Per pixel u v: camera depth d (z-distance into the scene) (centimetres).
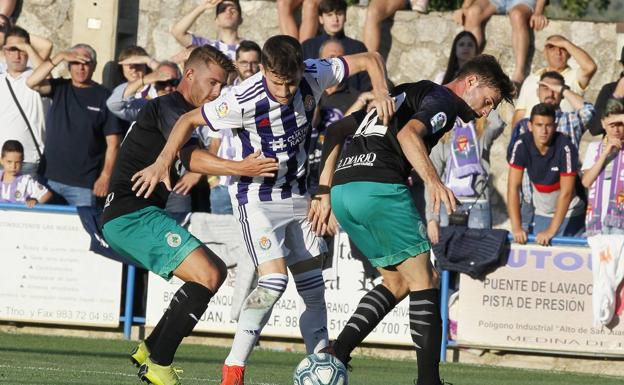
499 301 2827
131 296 2930
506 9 3578
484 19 3550
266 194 1855
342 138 1853
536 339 2825
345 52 3234
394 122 1738
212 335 2962
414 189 3086
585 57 3344
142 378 1795
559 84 3133
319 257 1931
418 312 1736
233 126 1783
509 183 2947
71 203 3077
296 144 1839
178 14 3625
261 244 1850
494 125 3020
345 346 1786
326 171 1861
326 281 2853
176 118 1819
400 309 2862
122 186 1831
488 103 1725
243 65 2902
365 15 3594
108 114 3073
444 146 3012
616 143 2881
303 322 1950
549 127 2922
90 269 2925
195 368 2419
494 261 2809
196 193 2997
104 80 3562
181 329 1783
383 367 2670
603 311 2770
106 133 3077
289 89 1761
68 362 2386
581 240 2811
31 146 3153
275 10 3609
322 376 1711
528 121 2986
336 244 2853
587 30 3559
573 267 2814
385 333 2867
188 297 1780
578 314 2814
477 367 2781
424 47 3566
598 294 2775
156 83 2991
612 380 2659
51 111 3094
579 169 3294
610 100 2886
